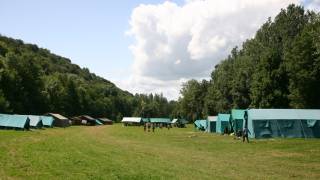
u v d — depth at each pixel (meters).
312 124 67.69
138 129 135.00
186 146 56.16
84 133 97.69
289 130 67.94
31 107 170.00
